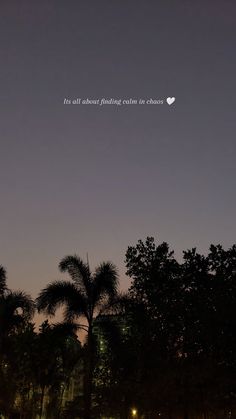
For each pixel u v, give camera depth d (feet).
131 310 101.35
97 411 126.62
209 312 102.47
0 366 120.98
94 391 121.19
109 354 110.01
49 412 136.77
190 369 101.60
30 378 127.65
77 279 98.32
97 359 110.73
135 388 108.37
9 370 124.36
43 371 127.03
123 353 106.63
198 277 107.55
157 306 106.73
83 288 98.02
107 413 135.95
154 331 106.32
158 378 105.60
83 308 96.43
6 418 124.06
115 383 117.29
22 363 123.13
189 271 108.27
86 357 100.53
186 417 105.29
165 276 109.81
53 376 130.11
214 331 102.01
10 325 117.29
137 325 108.17
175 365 106.01
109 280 98.53
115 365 115.14
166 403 107.65
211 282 106.42
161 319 106.52
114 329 96.32
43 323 125.29
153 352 108.68
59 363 128.98
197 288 107.04
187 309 105.19
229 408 107.14
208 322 102.27
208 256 108.58
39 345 122.11
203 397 103.96
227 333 101.19
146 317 107.04
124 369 114.01
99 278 98.63
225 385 98.68
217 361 103.19
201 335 102.27
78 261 99.60
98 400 122.62
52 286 96.63
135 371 112.16
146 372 109.60
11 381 123.24
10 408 125.49
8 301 117.60
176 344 107.55
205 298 104.83
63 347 111.34
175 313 105.60
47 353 122.93
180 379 103.24
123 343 103.14
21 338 121.29
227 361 102.22
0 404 123.34
